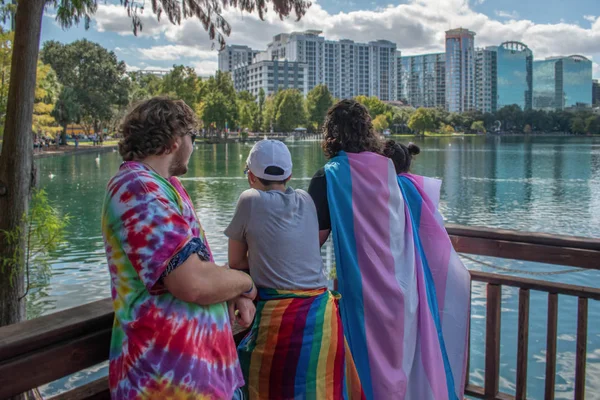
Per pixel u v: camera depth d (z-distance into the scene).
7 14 5.71
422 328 2.19
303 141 101.75
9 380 1.36
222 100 96.88
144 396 1.37
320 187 2.24
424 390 2.14
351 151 2.32
